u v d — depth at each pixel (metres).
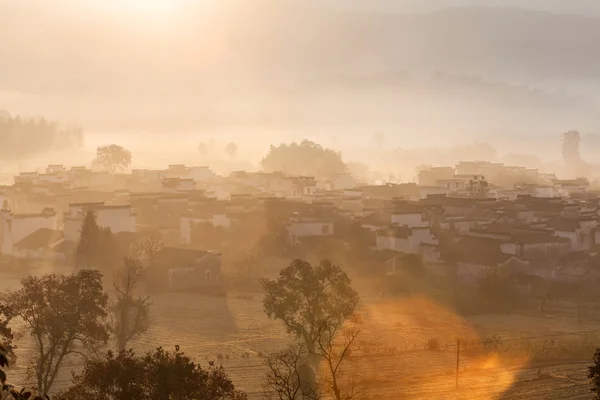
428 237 153.12
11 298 70.56
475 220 178.12
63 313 69.50
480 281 131.12
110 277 133.38
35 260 151.75
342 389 81.44
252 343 100.56
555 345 103.50
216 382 57.44
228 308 119.81
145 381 55.69
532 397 80.94
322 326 86.88
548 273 142.25
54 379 80.75
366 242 156.38
